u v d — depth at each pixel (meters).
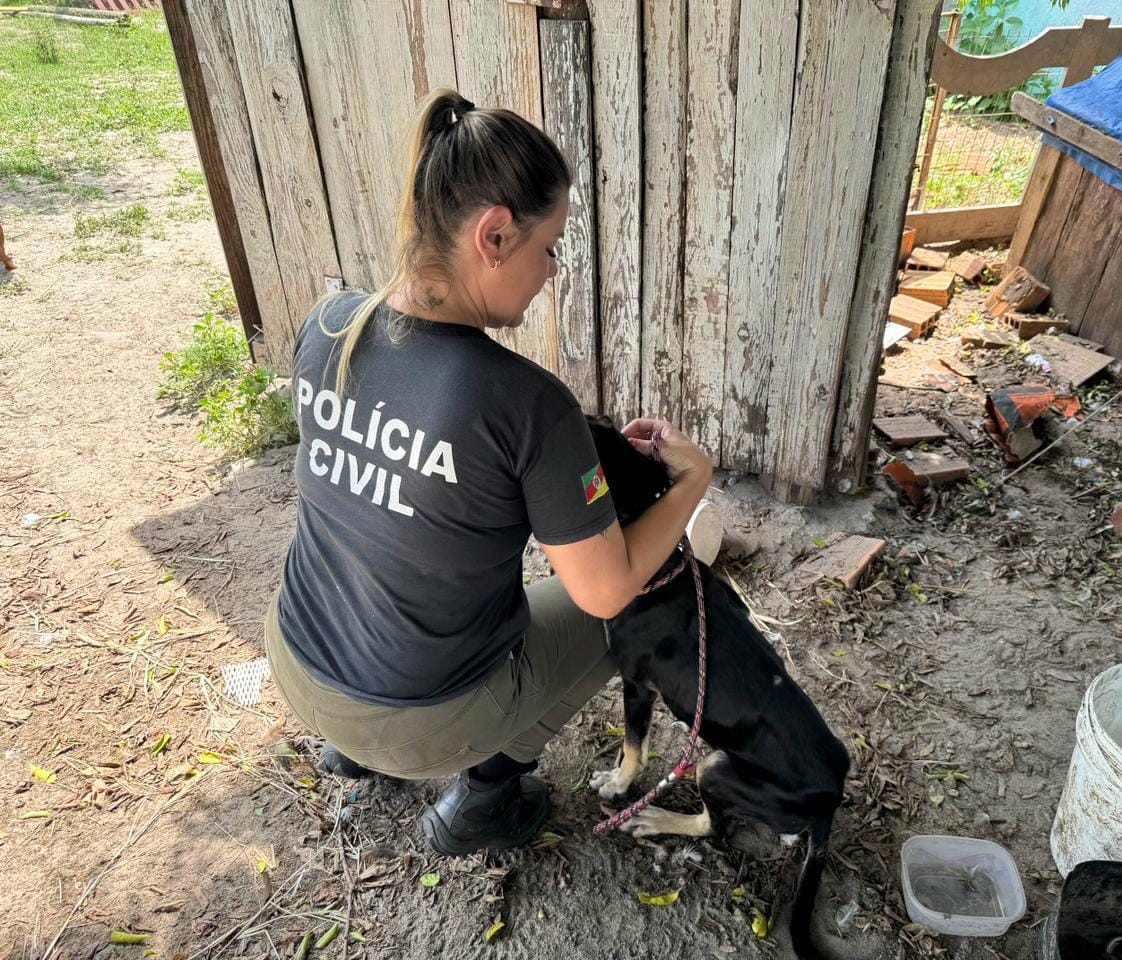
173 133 9.17
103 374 4.73
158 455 4.06
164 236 6.55
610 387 3.74
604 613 1.60
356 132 3.70
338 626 1.62
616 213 3.29
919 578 3.20
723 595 2.14
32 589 3.24
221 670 2.88
